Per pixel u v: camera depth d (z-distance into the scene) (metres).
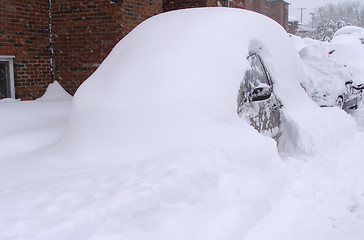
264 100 4.99
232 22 4.72
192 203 3.15
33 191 2.87
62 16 8.25
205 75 4.13
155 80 4.07
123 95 4.09
